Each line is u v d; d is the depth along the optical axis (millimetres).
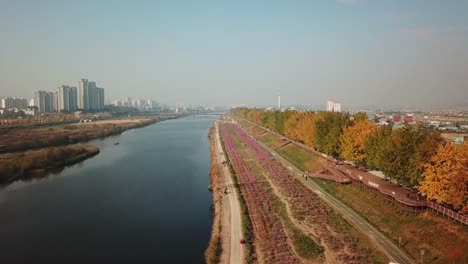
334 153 114188
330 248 58250
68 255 63094
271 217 73438
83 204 92250
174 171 132750
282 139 179125
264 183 101688
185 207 89188
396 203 68812
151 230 74375
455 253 48875
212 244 60875
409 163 69500
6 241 69312
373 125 97188
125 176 124312
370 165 88625
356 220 69562
